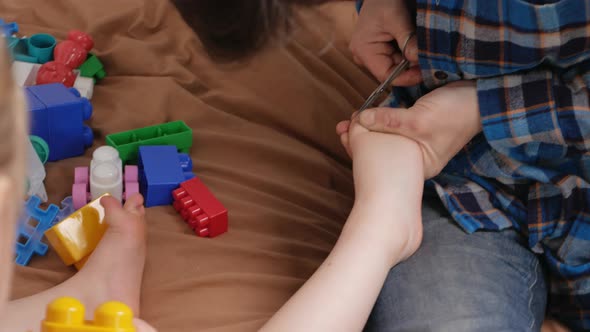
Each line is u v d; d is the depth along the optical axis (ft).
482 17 2.82
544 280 3.34
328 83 4.49
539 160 3.16
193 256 3.36
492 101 2.98
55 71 3.96
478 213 3.27
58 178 3.67
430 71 3.10
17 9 4.62
